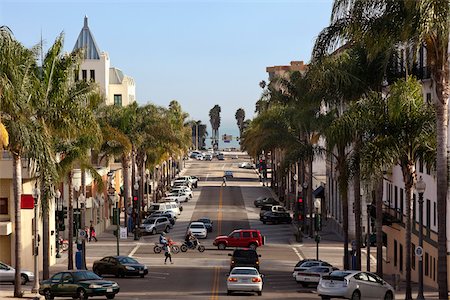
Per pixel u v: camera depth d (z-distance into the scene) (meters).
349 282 49.22
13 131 49.75
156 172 156.00
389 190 82.25
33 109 55.41
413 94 51.03
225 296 55.28
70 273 52.62
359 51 60.59
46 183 52.03
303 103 69.31
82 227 83.12
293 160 77.94
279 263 80.94
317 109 78.88
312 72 54.28
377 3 47.88
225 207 139.25
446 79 46.06
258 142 114.31
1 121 49.06
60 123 58.22
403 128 51.88
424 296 55.72
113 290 52.53
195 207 139.12
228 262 81.19
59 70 58.16
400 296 56.38
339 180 66.12
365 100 53.81
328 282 49.66
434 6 43.25
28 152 51.47
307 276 61.38
